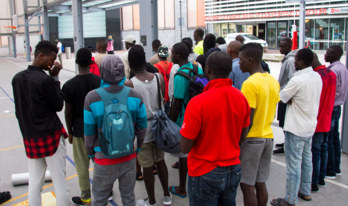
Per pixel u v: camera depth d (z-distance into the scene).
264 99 2.53
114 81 2.33
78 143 3.13
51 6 14.54
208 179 2.12
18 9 27.16
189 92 3.09
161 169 3.24
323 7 20.39
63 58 25.55
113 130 2.27
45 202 3.30
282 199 3.24
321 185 3.70
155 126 2.90
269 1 24.30
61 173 2.86
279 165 4.36
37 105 2.63
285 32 24.78
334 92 3.33
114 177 2.46
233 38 24.05
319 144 3.48
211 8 30.14
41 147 2.70
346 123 4.68
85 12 14.02
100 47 5.02
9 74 15.16
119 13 34.72
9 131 6.12
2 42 29.92
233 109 2.13
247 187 2.68
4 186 3.81
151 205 3.18
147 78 3.06
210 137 2.10
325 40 21.77
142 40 6.73
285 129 3.09
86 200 3.31
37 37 31.19
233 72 3.70
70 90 2.93
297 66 3.06
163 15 35.31
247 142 2.61
